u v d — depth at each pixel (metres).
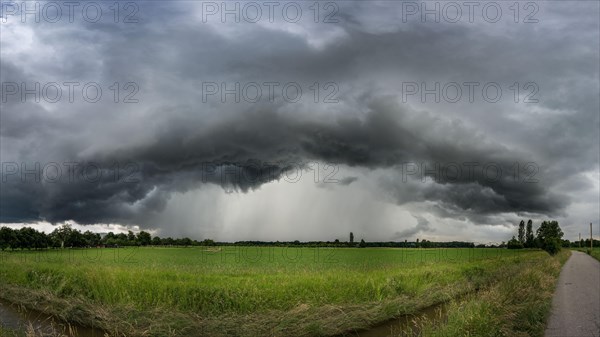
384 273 21.86
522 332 11.20
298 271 23.19
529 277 20.72
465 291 22.39
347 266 31.38
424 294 19.58
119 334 13.02
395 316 16.31
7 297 19.95
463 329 10.83
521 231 135.75
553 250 81.06
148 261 42.56
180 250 86.94
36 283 20.28
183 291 14.69
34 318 15.93
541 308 14.06
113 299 15.29
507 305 13.38
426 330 12.07
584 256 74.12
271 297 14.80
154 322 13.16
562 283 24.50
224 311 13.81
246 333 12.72
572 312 14.59
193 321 13.07
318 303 15.17
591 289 21.61
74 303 15.81
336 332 13.62
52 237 108.69
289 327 13.11
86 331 13.98
